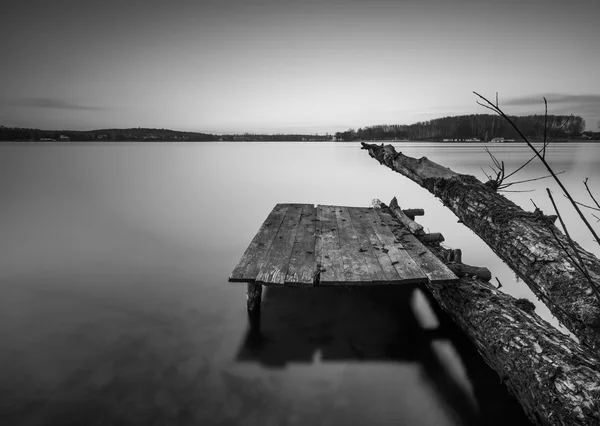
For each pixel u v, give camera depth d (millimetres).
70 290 5820
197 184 21062
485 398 3457
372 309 5309
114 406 3240
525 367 2754
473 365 3977
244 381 3633
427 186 5793
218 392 3463
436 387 3607
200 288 5984
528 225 3654
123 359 3928
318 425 3090
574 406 2266
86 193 17344
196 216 12203
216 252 8164
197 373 3732
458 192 4844
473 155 51500
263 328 4691
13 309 5090
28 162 38812
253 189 18938
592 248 8242
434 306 5438
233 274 4090
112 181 22422
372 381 3688
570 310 2789
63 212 12773
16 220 11422
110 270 6852
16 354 3977
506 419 3195
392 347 4301
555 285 3008
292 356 4082
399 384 3645
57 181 22266
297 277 4016
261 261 4520
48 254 7875
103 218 11828
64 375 3631
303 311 5211
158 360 3926
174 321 4836
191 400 3338
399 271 4207
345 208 7969
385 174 27094
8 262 7273
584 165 29922
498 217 3998
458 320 4145
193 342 4320
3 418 3064
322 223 6492
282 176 25688
